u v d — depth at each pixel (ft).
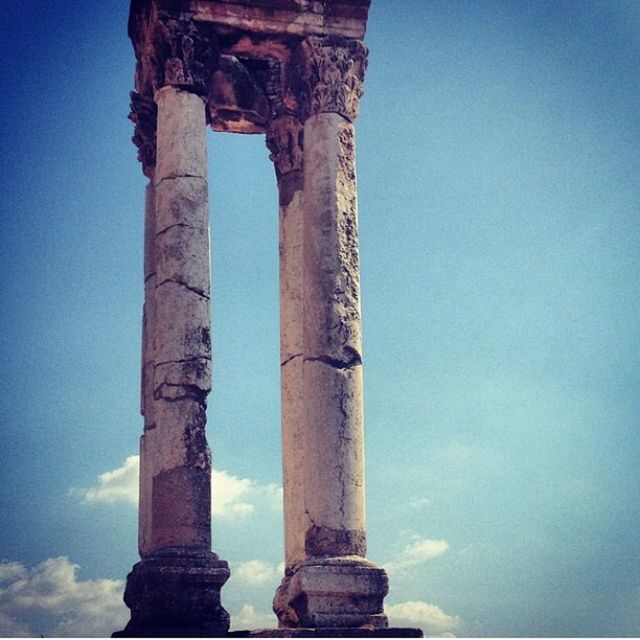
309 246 109.09
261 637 97.71
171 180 108.47
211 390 105.70
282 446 115.34
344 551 103.55
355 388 106.73
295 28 112.47
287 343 116.67
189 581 100.89
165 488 103.35
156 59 111.24
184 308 106.01
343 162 110.63
